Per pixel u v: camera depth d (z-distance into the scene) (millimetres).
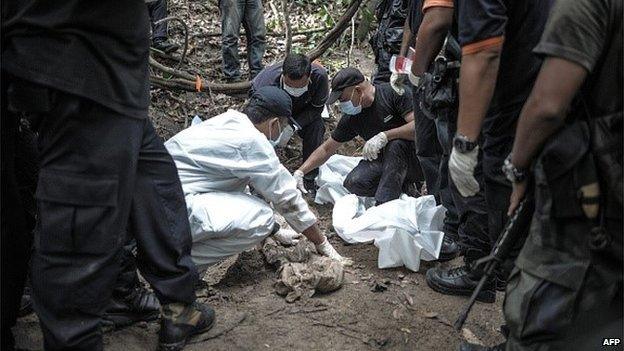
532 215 2260
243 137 3086
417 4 3662
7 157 2320
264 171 3098
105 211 2275
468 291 3271
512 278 2199
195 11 6855
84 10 2164
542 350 2129
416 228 3525
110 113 2266
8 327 2467
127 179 2332
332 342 2891
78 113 2207
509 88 2658
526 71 2605
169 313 2678
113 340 2711
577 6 1882
